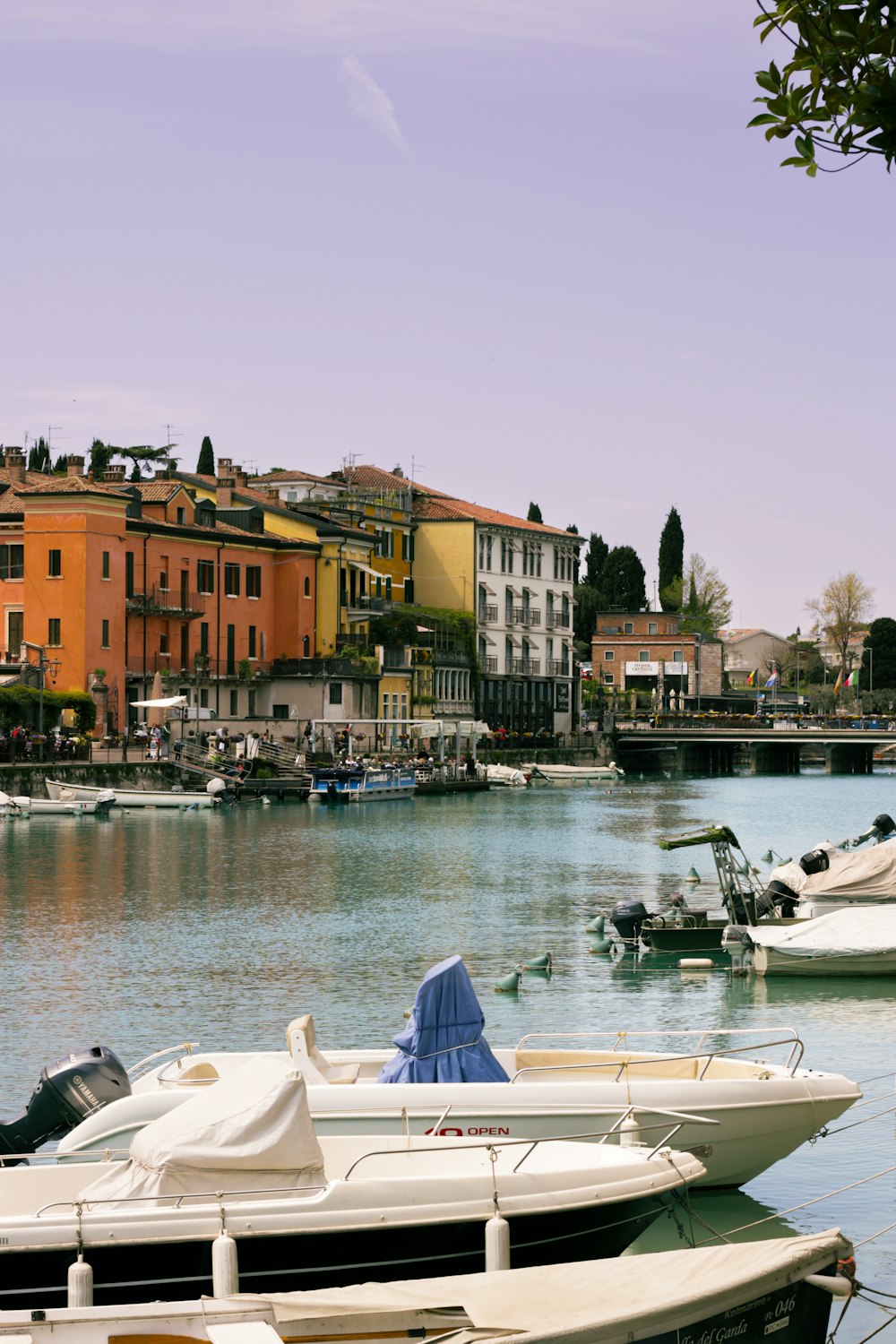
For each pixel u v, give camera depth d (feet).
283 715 360.07
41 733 278.26
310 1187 46.75
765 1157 60.39
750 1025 94.48
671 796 354.13
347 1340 39.88
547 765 427.74
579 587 640.58
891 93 28.78
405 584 443.73
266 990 105.91
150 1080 61.93
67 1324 39.34
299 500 422.00
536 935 132.67
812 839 230.07
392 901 154.61
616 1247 49.39
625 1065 62.80
